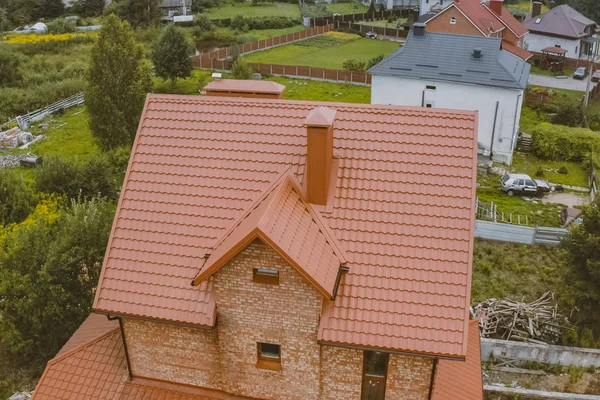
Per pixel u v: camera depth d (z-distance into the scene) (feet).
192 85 198.80
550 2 323.16
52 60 225.15
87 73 134.21
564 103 168.96
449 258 44.73
